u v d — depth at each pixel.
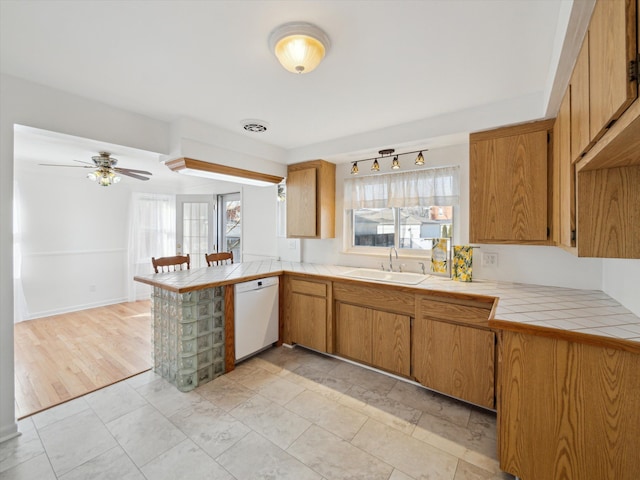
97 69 1.75
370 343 2.61
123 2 1.21
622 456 1.24
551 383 1.37
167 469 1.59
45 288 4.27
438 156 2.78
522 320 1.47
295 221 3.46
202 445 1.76
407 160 2.95
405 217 3.07
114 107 2.27
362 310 2.65
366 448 1.75
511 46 1.51
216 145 2.77
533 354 1.41
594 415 1.29
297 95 2.09
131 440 1.80
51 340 3.37
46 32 1.41
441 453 1.71
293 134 2.93
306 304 3.03
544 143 2.01
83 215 4.63
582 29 1.16
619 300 1.79
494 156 2.19
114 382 2.46
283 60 1.46
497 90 1.99
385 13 1.28
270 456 1.68
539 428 1.41
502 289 2.21
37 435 1.84
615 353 1.24
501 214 2.16
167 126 2.62
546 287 2.28
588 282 2.17
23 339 3.40
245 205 4.65
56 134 2.03
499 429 1.54
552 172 1.98
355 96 2.10
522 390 1.44
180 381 2.34
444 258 2.71
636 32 0.70
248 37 1.45
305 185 3.35
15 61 1.66
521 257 2.41
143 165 3.91
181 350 2.34
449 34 1.42
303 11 1.27
